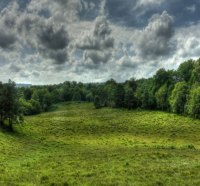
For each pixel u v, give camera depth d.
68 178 27.16
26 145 65.94
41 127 106.19
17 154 49.53
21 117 90.56
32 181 26.61
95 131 99.69
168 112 144.25
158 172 28.89
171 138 84.06
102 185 23.98
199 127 104.50
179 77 163.00
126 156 41.56
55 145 69.88
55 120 128.75
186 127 104.75
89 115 154.25
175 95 139.12
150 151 49.72
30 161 40.91
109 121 124.62
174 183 24.14
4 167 35.16
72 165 35.44
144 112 151.12
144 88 178.50
